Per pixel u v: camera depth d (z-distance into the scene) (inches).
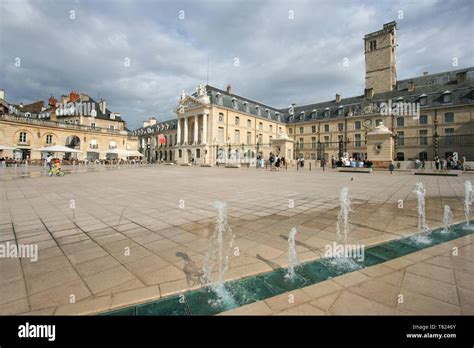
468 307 69.2
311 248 115.9
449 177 542.3
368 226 152.7
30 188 350.3
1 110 1379.2
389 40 1702.8
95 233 143.6
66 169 902.4
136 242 128.0
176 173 703.1
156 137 2490.2
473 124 1227.9
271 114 2082.9
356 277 87.5
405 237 131.5
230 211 198.8
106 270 95.2
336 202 235.5
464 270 91.7
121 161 1678.2
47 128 1360.7
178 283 84.7
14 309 70.5
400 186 364.8
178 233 142.9
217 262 101.3
